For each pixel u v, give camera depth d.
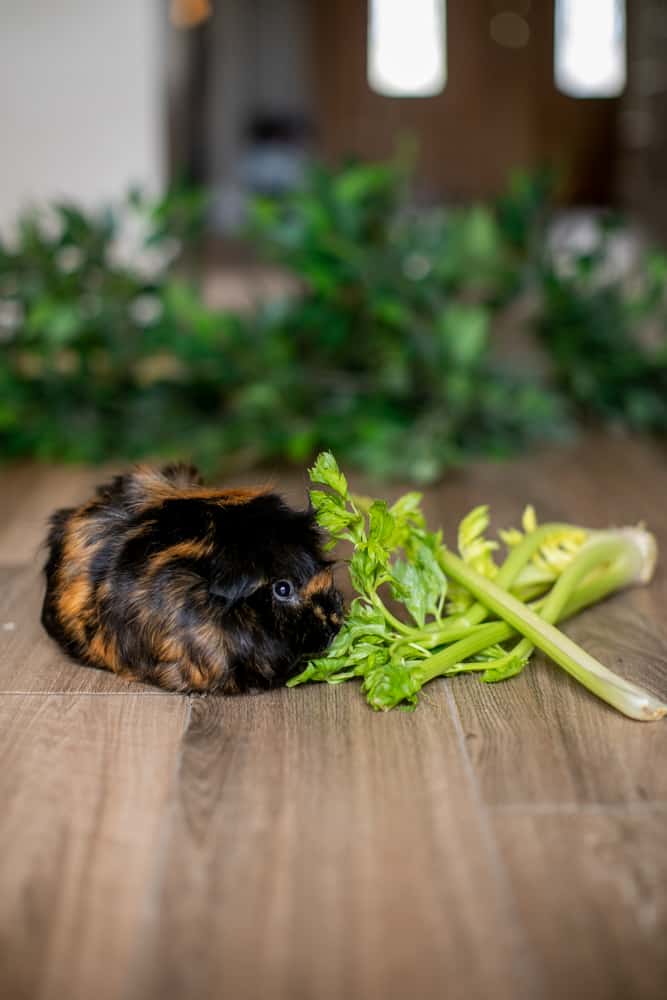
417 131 5.66
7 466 1.69
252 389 1.63
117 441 1.74
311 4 5.58
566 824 0.79
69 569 0.96
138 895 0.73
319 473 0.91
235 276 3.80
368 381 1.73
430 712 0.91
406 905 0.73
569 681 0.96
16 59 2.44
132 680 0.95
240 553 0.88
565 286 1.84
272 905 0.73
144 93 2.48
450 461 1.60
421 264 1.76
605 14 5.31
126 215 2.31
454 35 5.50
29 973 0.69
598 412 2.00
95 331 1.74
